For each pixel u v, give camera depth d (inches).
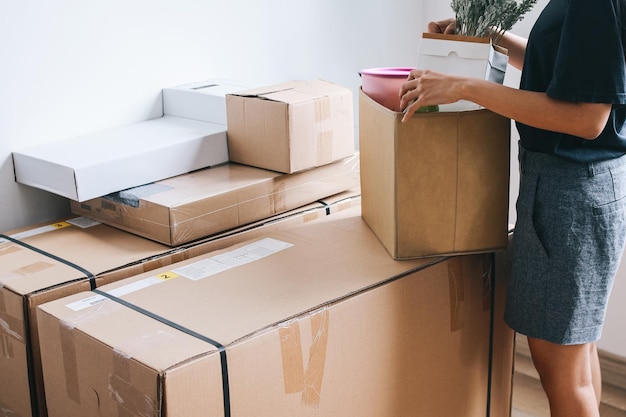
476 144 65.0
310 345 57.6
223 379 52.0
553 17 61.0
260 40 95.1
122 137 79.7
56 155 73.8
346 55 105.3
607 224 63.4
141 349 51.6
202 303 58.9
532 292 65.6
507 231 68.4
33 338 62.6
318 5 100.0
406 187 65.0
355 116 108.8
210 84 88.7
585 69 56.9
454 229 67.0
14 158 75.8
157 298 59.9
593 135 59.4
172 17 86.1
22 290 61.9
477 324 72.6
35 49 75.5
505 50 68.7
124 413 52.5
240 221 74.7
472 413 75.5
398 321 64.6
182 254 70.2
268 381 55.1
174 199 70.6
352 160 85.4
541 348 68.1
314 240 72.2
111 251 69.8
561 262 63.7
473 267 70.5
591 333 66.0
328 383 59.8
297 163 77.3
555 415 70.3
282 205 78.5
